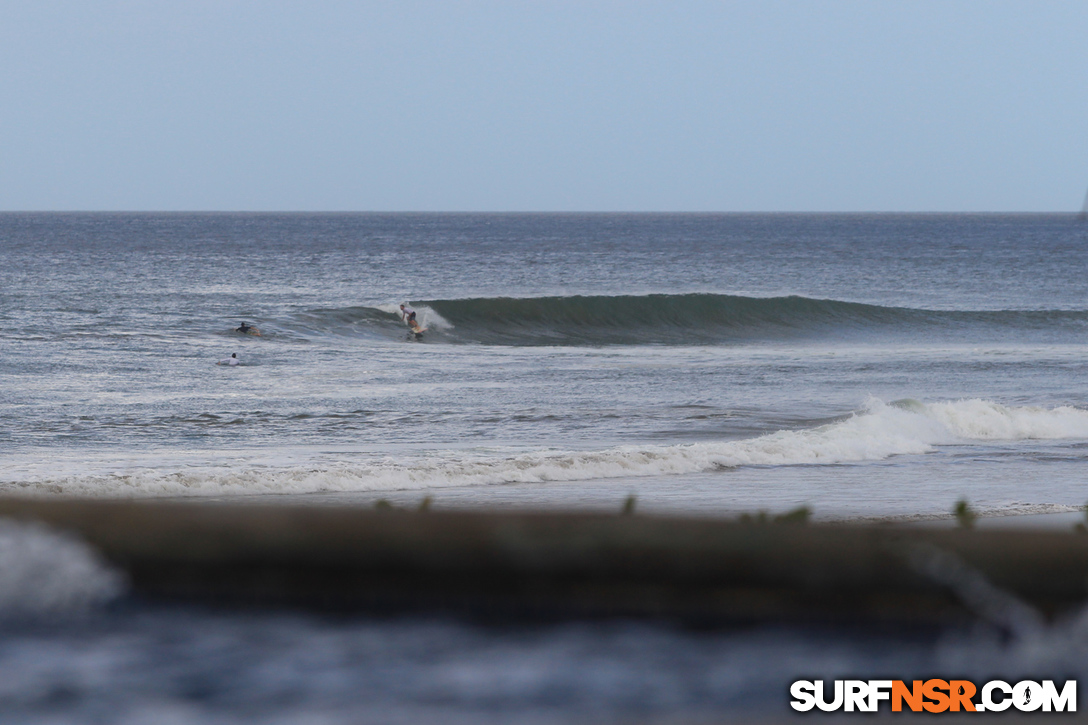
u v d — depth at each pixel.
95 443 59.41
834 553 3.62
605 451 53.59
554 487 47.66
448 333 146.50
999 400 80.75
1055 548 3.53
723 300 163.88
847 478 50.66
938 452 60.12
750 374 96.44
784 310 166.00
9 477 46.09
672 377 93.62
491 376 94.06
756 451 56.28
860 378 93.75
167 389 83.69
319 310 144.75
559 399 79.50
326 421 68.44
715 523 3.67
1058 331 158.50
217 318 135.75
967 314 169.38
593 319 157.25
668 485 48.34
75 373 91.12
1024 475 51.81
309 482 46.69
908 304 197.12
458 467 49.88
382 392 83.19
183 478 45.78
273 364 101.62
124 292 180.88
